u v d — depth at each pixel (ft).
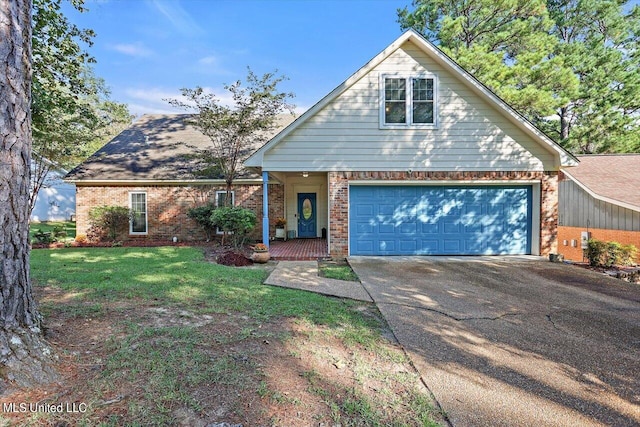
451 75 33.24
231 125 42.86
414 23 65.16
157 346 11.69
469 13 59.93
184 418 7.98
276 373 10.30
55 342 11.37
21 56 10.19
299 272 26.68
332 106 33.19
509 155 33.42
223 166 45.29
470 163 33.37
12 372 8.80
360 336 13.79
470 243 34.81
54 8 31.76
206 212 45.47
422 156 33.35
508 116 32.91
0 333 9.18
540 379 10.82
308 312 16.48
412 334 14.33
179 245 43.80
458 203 34.76
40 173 45.44
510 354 12.62
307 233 53.62
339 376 10.46
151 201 48.75
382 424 8.25
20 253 10.09
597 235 41.27
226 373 10.07
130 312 15.42
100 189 48.47
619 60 60.23
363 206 34.45
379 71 33.14
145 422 7.75
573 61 60.23
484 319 16.44
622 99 59.77
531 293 21.27
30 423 7.50
